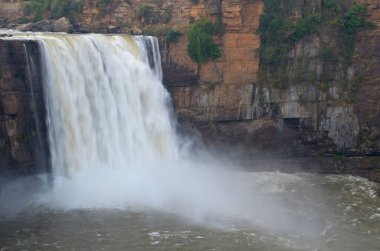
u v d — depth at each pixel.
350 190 56.84
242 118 63.78
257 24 62.78
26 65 51.19
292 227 45.84
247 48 63.09
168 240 41.84
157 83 62.03
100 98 57.47
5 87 49.91
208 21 63.00
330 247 42.09
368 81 63.88
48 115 53.25
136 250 39.91
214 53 63.03
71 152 54.97
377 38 63.38
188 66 63.81
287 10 64.00
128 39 60.78
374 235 44.75
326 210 50.38
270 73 63.75
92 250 39.78
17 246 40.22
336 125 64.06
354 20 63.59
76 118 55.44
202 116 64.06
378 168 63.06
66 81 54.66
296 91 63.75
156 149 61.25
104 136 57.53
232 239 42.59
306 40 63.56
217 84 63.38
